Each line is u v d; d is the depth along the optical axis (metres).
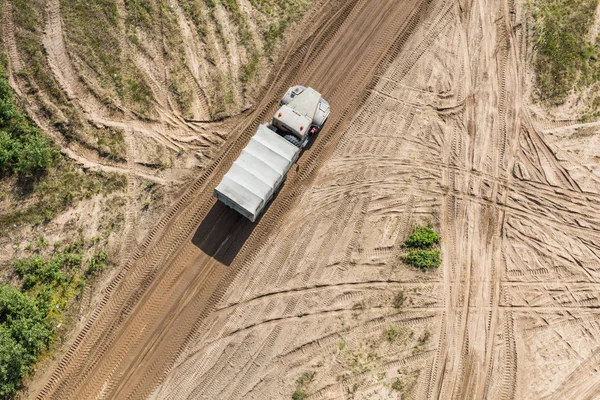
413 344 24.47
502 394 24.38
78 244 23.95
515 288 25.56
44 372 22.81
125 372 23.30
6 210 23.88
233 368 23.64
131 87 25.75
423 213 25.97
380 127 26.86
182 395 23.27
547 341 25.05
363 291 24.80
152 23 26.53
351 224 25.47
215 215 25.11
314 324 24.27
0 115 24.34
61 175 24.55
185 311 24.06
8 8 25.67
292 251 25.00
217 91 26.36
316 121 25.55
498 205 26.42
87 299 23.64
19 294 22.52
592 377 24.77
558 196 26.70
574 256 26.06
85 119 25.16
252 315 24.19
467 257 25.69
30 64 25.30
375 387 23.83
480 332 24.91
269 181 23.66
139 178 24.98
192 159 25.55
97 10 26.20
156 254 24.47
